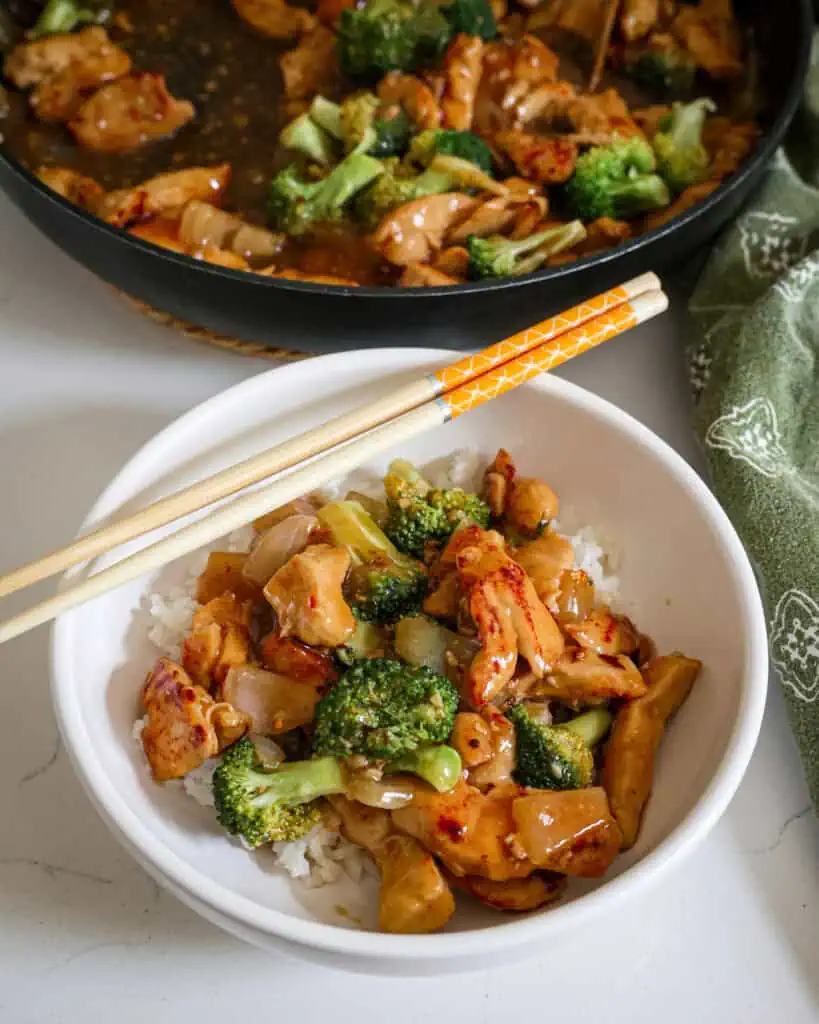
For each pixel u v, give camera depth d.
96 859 0.48
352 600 0.47
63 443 0.55
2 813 0.49
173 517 0.46
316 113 0.58
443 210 0.55
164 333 0.58
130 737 0.46
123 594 0.47
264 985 0.47
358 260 0.56
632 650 0.48
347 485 0.51
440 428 0.51
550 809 0.43
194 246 0.56
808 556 0.50
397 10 0.59
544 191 0.57
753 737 0.44
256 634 0.48
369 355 0.49
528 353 0.49
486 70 0.60
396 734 0.44
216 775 0.45
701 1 0.62
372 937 0.41
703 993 0.47
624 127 0.58
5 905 0.48
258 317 0.52
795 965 0.47
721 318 0.56
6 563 0.53
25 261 0.59
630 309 0.50
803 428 0.54
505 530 0.50
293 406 0.49
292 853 0.45
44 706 0.50
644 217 0.57
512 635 0.45
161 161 0.58
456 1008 0.47
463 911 0.44
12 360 0.57
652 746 0.46
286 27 0.61
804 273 0.55
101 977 0.47
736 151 0.58
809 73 0.60
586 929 0.47
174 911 0.48
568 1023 0.47
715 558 0.47
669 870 0.42
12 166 0.52
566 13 0.62
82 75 0.59
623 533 0.50
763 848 0.49
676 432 0.56
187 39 0.61
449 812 0.43
